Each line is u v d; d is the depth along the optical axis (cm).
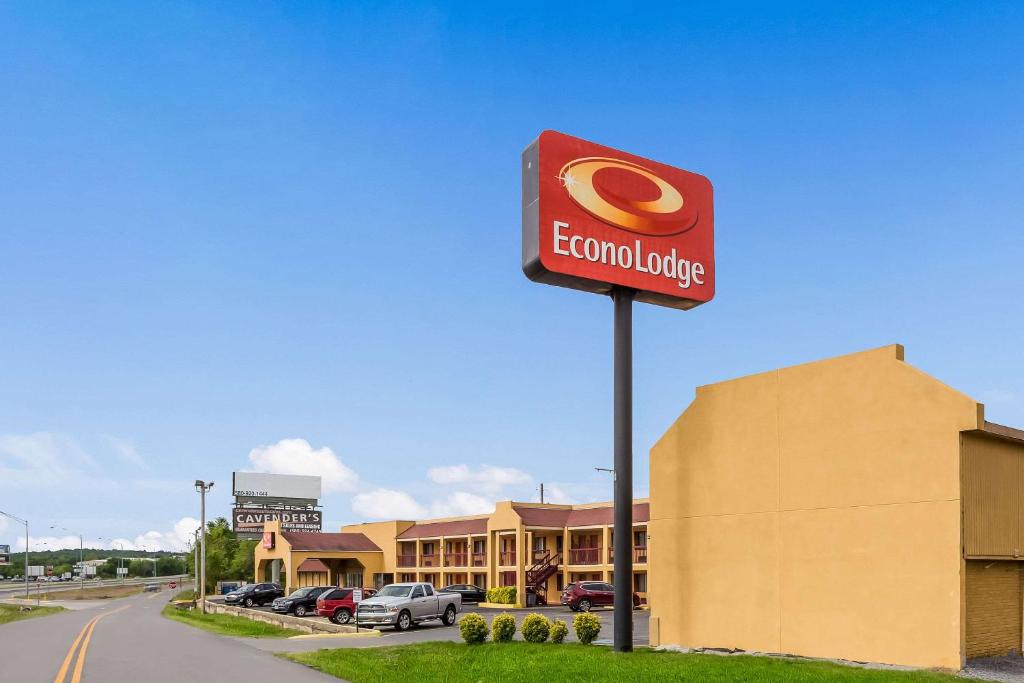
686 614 2456
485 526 5903
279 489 10500
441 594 3766
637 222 2470
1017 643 1989
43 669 1959
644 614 4450
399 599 3569
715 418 2456
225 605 6181
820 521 2125
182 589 14500
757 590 2258
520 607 5122
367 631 3466
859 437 2062
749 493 2320
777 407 2278
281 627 4056
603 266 2380
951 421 1878
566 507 5725
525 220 2373
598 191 2419
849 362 2112
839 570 2064
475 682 1711
